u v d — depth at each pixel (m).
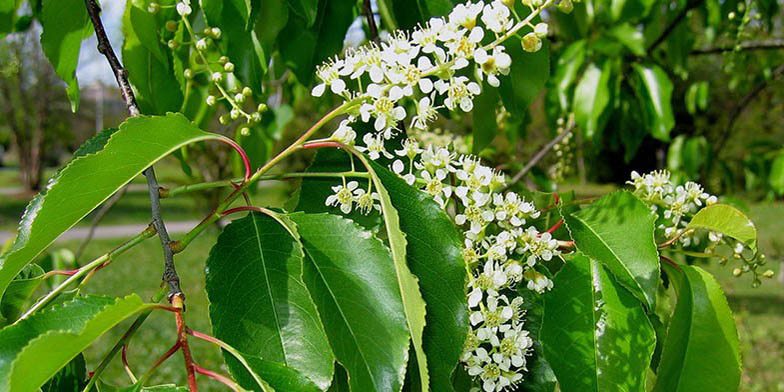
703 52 1.07
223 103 0.54
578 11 0.84
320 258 0.37
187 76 0.51
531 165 0.84
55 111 6.94
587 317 0.42
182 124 0.39
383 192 0.37
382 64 0.39
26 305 0.42
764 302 2.53
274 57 0.72
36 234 0.36
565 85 0.84
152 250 4.29
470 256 0.41
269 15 0.52
